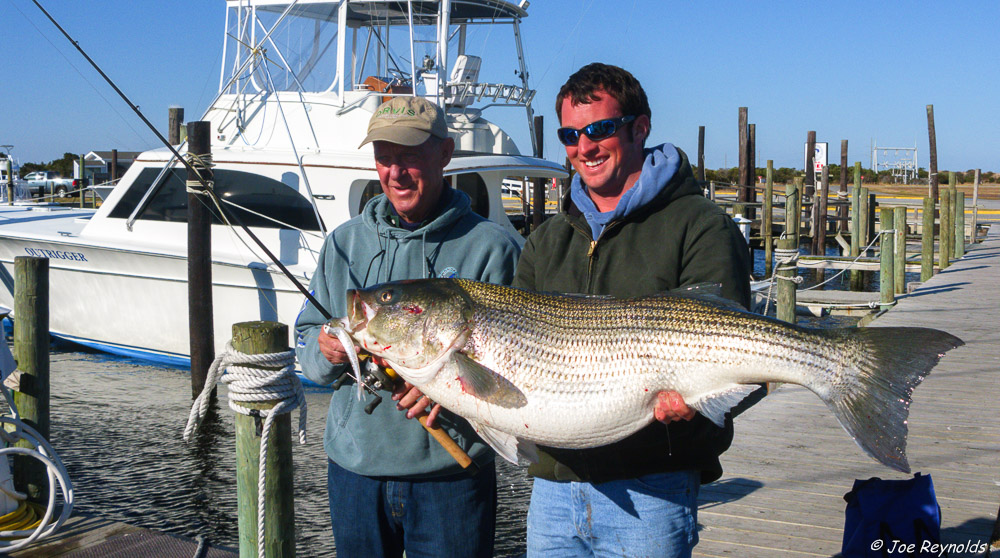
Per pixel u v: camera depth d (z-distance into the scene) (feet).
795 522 15.62
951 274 56.85
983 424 21.61
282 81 32.76
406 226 10.80
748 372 7.63
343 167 28.68
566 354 8.02
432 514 10.04
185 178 30.68
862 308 45.52
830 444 20.30
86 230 32.07
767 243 66.90
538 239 9.41
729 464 18.88
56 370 31.22
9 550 13.66
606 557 8.35
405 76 33.53
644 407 7.88
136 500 20.13
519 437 8.30
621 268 8.50
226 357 10.43
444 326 8.28
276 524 10.72
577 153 8.68
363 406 10.18
